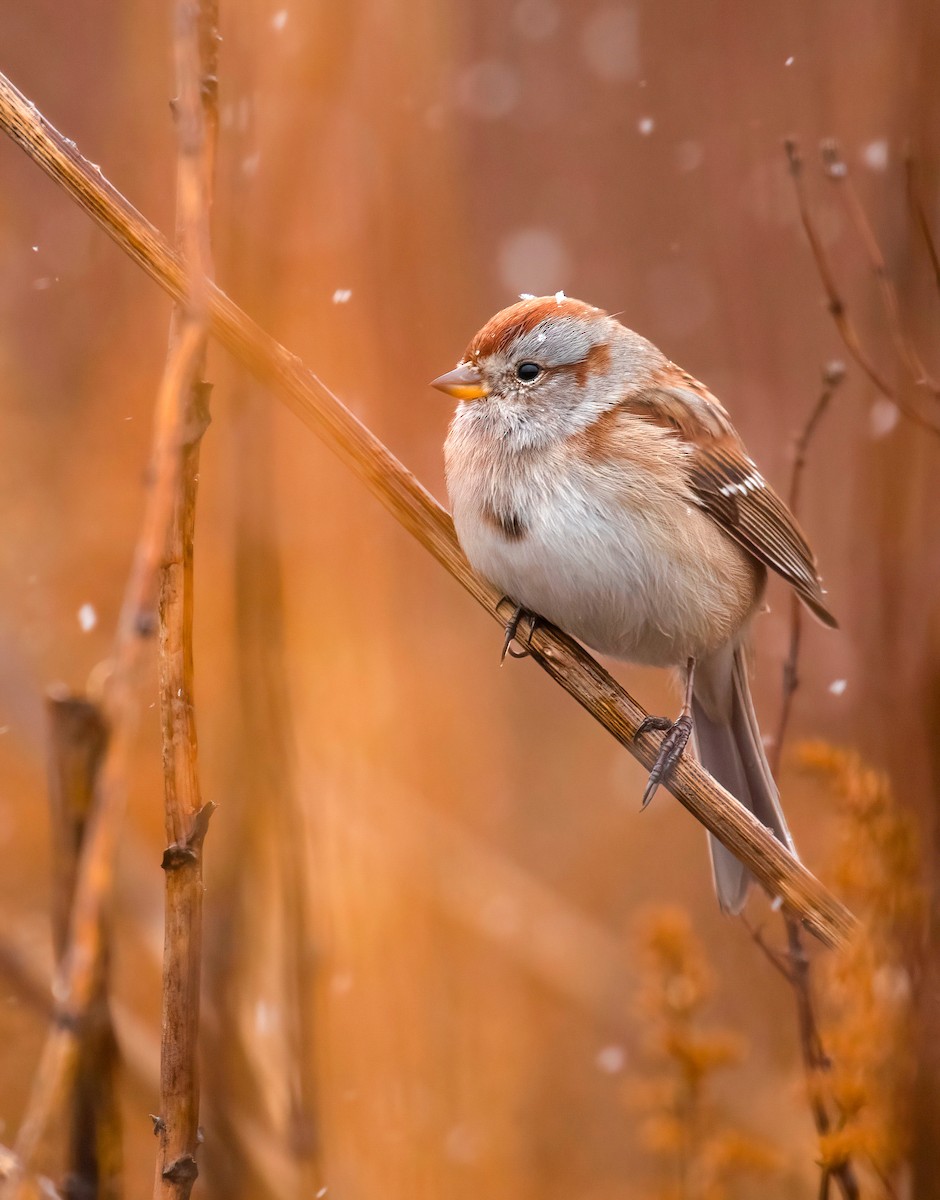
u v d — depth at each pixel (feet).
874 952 20.58
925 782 20.10
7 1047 35.45
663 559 27.58
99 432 48.70
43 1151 21.68
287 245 33.83
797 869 23.22
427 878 35.99
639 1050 38.73
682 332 52.31
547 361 28.19
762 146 49.06
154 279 18.78
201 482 38.81
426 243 44.29
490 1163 35.01
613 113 57.62
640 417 28.55
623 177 56.90
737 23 51.13
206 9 17.81
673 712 50.70
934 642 19.77
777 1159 28.35
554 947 39.75
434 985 35.09
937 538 21.63
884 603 21.74
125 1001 36.11
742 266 46.73
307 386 22.75
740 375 45.96
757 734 30.04
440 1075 35.01
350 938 33.50
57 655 45.27
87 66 53.93
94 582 47.09
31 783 42.60
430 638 43.86
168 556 17.29
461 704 45.98
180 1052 17.37
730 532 29.09
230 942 25.54
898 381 23.76
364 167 39.27
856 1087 21.04
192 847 17.42
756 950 38.32
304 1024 24.63
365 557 37.17
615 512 27.27
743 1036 34.58
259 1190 24.72
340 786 34.88
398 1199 31.73
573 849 47.01
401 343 42.45
